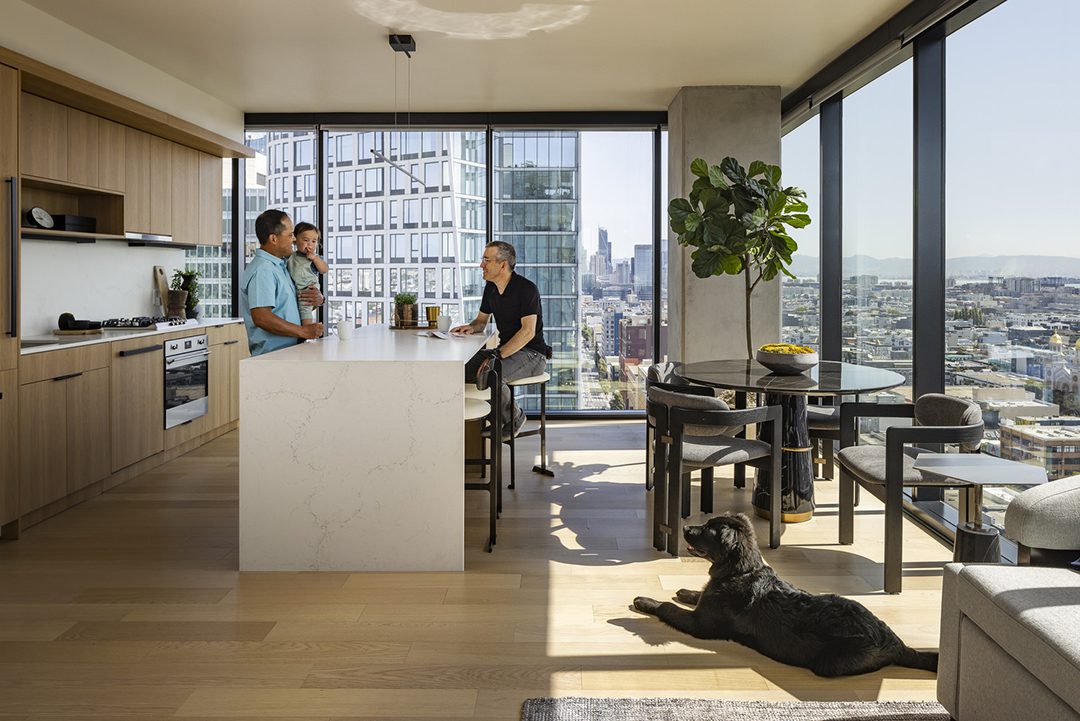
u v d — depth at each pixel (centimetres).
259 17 488
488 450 614
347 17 487
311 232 483
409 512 362
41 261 520
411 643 288
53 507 452
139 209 573
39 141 466
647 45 541
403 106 720
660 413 388
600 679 262
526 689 255
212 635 295
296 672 266
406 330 537
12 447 406
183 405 603
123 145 552
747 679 262
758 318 650
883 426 526
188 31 514
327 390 360
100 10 476
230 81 638
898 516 331
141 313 640
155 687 256
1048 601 199
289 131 759
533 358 513
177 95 630
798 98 646
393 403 360
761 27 502
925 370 446
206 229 680
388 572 362
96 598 331
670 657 278
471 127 745
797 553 386
